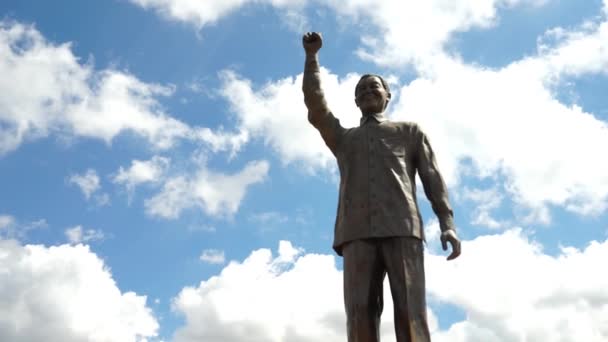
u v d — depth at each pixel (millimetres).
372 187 11656
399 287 11148
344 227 11641
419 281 11227
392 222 11375
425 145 12070
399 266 11219
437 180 11742
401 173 11781
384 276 11820
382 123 12273
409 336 10922
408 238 11367
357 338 11109
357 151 12031
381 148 11945
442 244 11312
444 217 11555
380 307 11547
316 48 12797
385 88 12695
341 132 12477
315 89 12516
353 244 11500
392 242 11359
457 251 11211
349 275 11438
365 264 11352
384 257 11406
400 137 12078
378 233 11336
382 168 11789
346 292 11438
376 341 11227
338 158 12352
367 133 12141
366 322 11148
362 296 11227
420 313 11055
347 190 11859
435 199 11672
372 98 12438
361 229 11453
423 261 11461
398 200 11547
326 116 12531
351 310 11258
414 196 11773
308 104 12539
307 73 12664
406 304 11023
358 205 11625
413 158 12078
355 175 11875
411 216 11469
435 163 11969
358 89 12648
